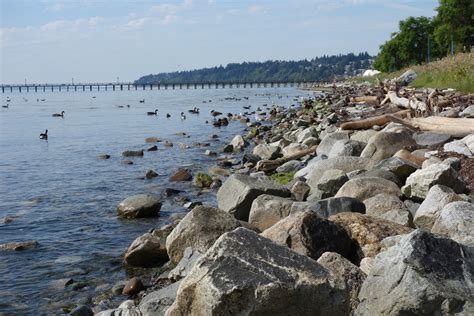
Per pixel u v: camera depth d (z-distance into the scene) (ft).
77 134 105.19
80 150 82.58
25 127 121.29
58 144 90.53
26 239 38.06
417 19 321.93
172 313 16.17
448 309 16.51
